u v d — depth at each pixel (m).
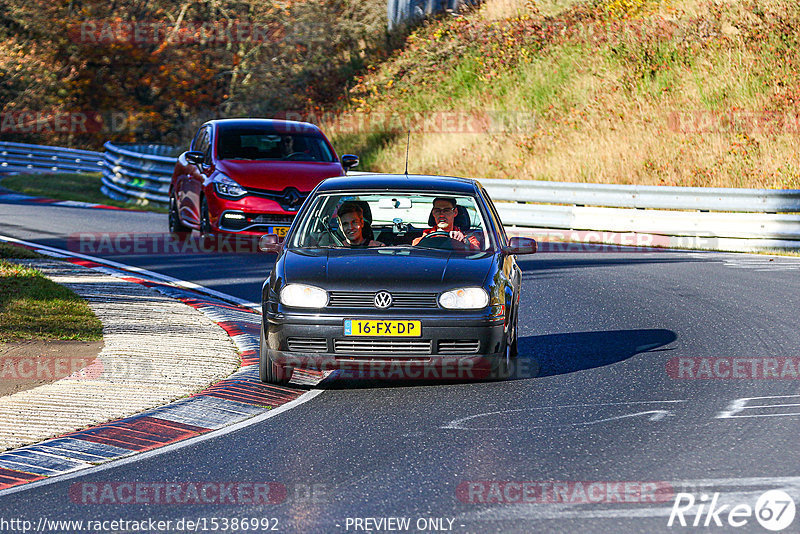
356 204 33.50
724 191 69.50
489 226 33.28
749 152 87.25
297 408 28.42
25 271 48.84
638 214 71.88
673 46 108.44
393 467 22.78
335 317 28.84
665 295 48.22
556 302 46.81
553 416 27.05
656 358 34.50
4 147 146.38
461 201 35.59
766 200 68.31
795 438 24.42
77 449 24.36
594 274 55.84
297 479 22.05
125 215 82.81
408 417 27.23
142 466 23.22
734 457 22.97
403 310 28.89
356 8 146.38
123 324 38.31
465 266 30.53
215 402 28.67
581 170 91.62
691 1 118.12
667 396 29.09
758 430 25.22
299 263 30.80
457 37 128.25
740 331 39.16
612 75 108.12
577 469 22.34
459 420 26.83
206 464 23.28
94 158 139.00
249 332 38.69
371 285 29.25
